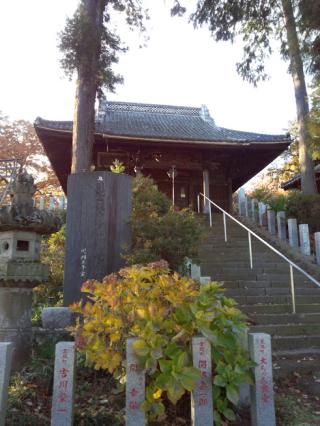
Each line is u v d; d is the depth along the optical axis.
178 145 15.53
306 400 4.46
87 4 10.95
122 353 3.55
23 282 4.78
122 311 3.58
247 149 16.06
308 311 7.14
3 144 23.02
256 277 8.52
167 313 3.48
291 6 13.96
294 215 12.58
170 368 3.26
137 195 8.61
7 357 3.29
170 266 7.22
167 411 3.77
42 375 4.37
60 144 15.20
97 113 18.75
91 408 3.81
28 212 4.82
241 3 14.58
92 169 10.50
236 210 18.31
